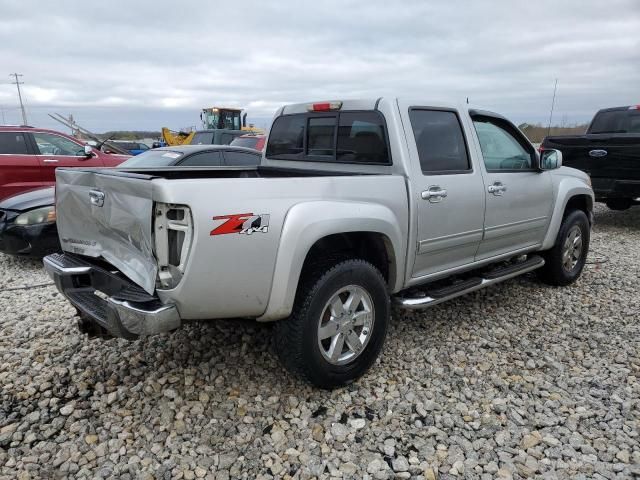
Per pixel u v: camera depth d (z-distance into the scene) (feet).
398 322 14.37
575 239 17.76
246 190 8.84
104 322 9.13
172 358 12.02
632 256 22.68
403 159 11.60
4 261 21.52
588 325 14.48
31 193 20.74
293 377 11.18
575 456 8.82
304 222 9.32
